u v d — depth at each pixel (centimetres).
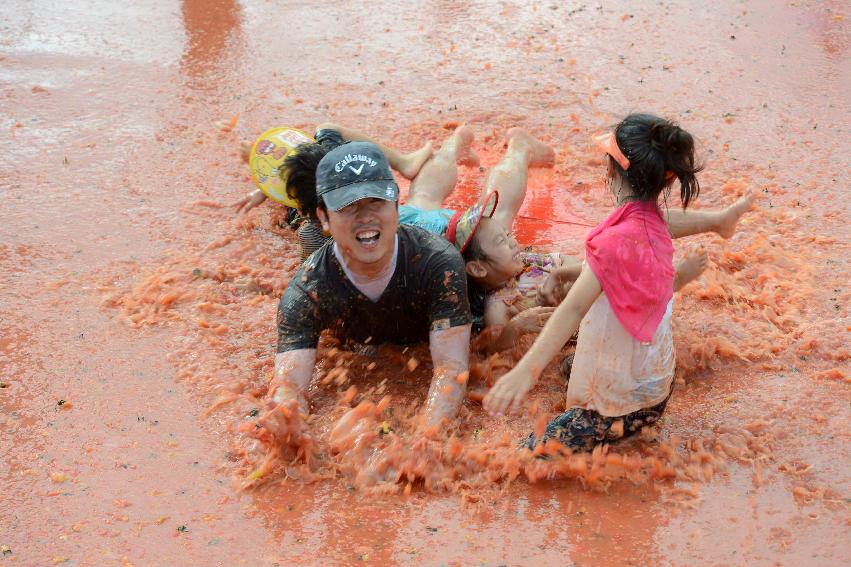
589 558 394
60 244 676
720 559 390
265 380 527
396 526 416
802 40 1053
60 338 565
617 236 413
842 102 893
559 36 1092
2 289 618
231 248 672
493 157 812
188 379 525
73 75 1009
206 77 1001
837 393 494
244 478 448
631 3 1197
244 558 399
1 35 1133
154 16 1201
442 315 493
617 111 888
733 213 573
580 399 441
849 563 385
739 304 577
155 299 606
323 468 454
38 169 798
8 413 497
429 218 558
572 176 775
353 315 507
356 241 459
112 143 849
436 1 1240
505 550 400
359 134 690
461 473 444
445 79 980
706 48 1038
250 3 1250
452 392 482
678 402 496
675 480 439
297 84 978
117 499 435
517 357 534
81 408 501
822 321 555
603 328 429
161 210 727
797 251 638
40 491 441
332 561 396
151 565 396
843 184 734
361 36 1118
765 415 480
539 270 561
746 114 872
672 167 410
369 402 480
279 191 671
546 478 445
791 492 428
